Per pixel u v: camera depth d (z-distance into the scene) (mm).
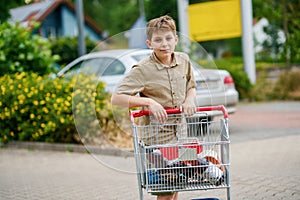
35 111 9688
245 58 16781
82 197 5879
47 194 6113
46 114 9523
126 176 6879
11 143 9977
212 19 16484
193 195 5688
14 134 10047
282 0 18703
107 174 7059
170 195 4215
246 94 16906
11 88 9898
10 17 30281
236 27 16438
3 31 11562
